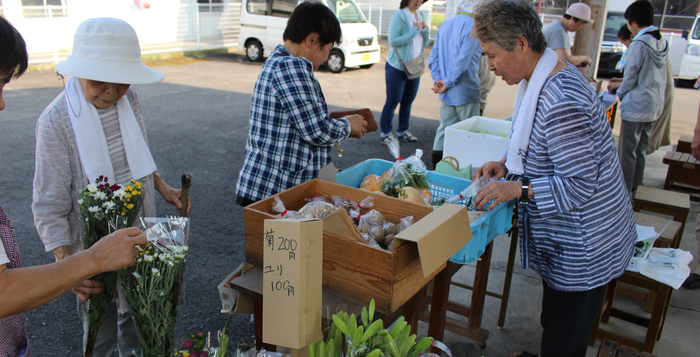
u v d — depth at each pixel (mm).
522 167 1873
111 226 1488
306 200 2049
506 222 2195
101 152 1741
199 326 2682
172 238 1422
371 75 10922
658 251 2562
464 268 3486
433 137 6535
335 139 2205
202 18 13672
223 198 4441
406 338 1359
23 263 3240
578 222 1765
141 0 12336
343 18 10977
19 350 1352
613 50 10812
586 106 1643
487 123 3361
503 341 2695
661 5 10453
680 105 8562
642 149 4520
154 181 2111
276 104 2148
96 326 1562
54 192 1674
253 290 1648
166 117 7125
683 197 3221
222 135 6324
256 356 1525
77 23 11320
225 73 10836
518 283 3293
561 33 4629
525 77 1822
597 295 1896
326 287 1623
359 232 1561
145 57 12180
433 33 17422
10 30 1076
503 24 1689
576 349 1972
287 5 11445
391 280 1454
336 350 1382
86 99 1724
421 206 1851
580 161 1659
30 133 6105
